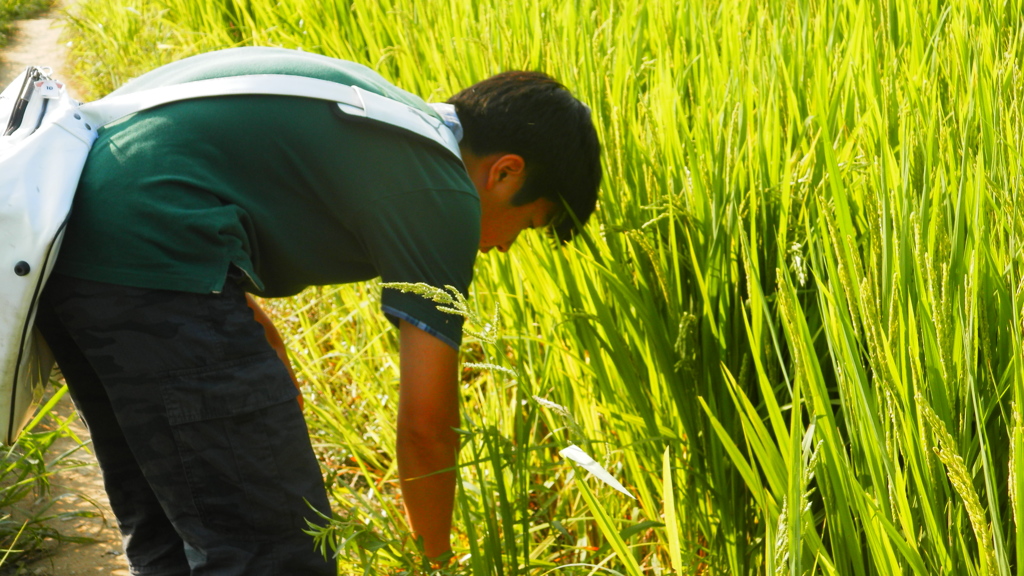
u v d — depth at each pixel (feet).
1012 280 4.62
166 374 4.97
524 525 5.67
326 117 5.07
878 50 9.22
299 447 5.41
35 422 7.73
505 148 5.67
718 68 9.20
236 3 19.69
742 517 6.40
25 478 8.12
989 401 4.46
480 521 6.85
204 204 4.89
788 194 6.29
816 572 5.21
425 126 5.25
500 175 5.78
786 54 9.39
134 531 6.15
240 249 5.02
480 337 4.44
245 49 5.61
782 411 6.49
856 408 4.29
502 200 5.90
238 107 5.02
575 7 11.87
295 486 5.38
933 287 3.81
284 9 17.25
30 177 4.68
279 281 5.64
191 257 4.85
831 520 4.64
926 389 4.27
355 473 8.92
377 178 5.08
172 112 5.03
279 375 5.30
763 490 4.88
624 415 6.66
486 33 11.29
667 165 7.34
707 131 7.63
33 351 5.40
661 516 6.97
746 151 7.20
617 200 7.39
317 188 5.09
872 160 6.20
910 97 7.22
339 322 11.16
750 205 6.47
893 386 3.85
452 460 5.59
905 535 4.04
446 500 5.73
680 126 8.06
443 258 5.23
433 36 12.22
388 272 5.21
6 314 4.65
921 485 3.96
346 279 5.74
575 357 6.90
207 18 20.17
